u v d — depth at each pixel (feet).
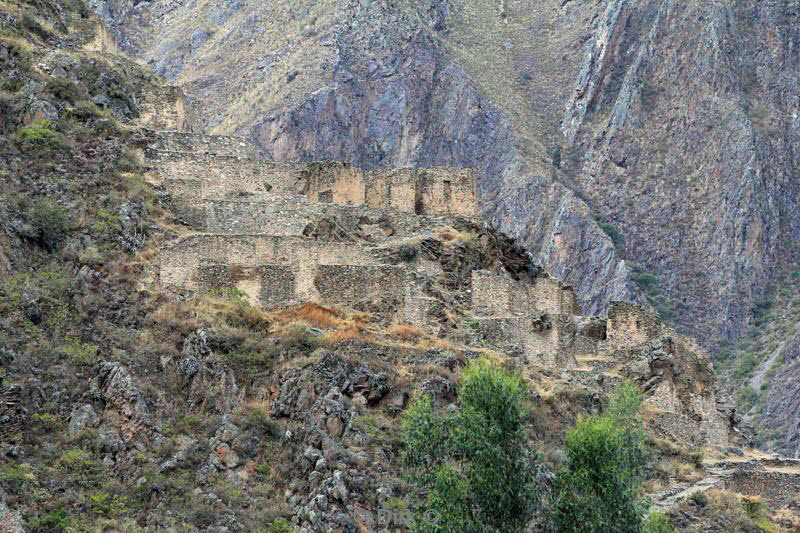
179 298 327.88
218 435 288.30
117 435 286.46
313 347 312.09
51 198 343.26
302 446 286.25
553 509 258.78
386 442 288.10
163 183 366.22
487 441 250.78
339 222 373.20
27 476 272.31
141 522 270.87
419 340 330.75
